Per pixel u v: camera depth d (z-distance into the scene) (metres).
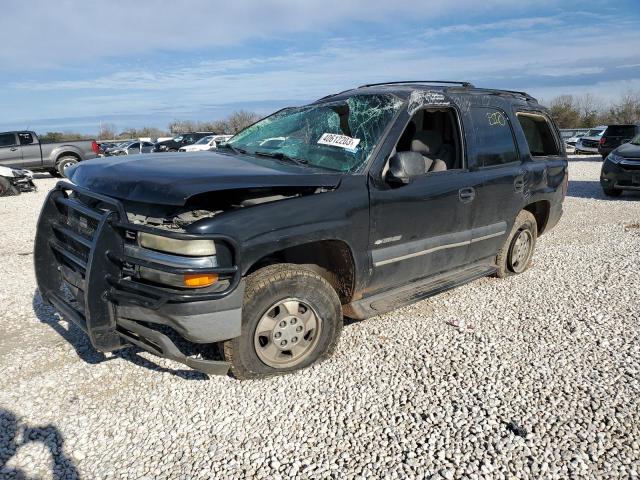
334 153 3.90
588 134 30.00
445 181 4.24
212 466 2.66
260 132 4.73
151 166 3.47
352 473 2.61
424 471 2.63
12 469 2.62
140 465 2.67
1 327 4.29
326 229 3.38
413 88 4.35
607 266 6.17
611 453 2.78
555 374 3.60
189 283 2.92
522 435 2.92
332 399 3.26
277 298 3.29
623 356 3.88
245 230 3.03
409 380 3.49
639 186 10.97
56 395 3.29
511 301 5.00
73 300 3.68
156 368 3.62
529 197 5.36
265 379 3.46
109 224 3.06
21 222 9.32
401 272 4.07
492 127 4.91
